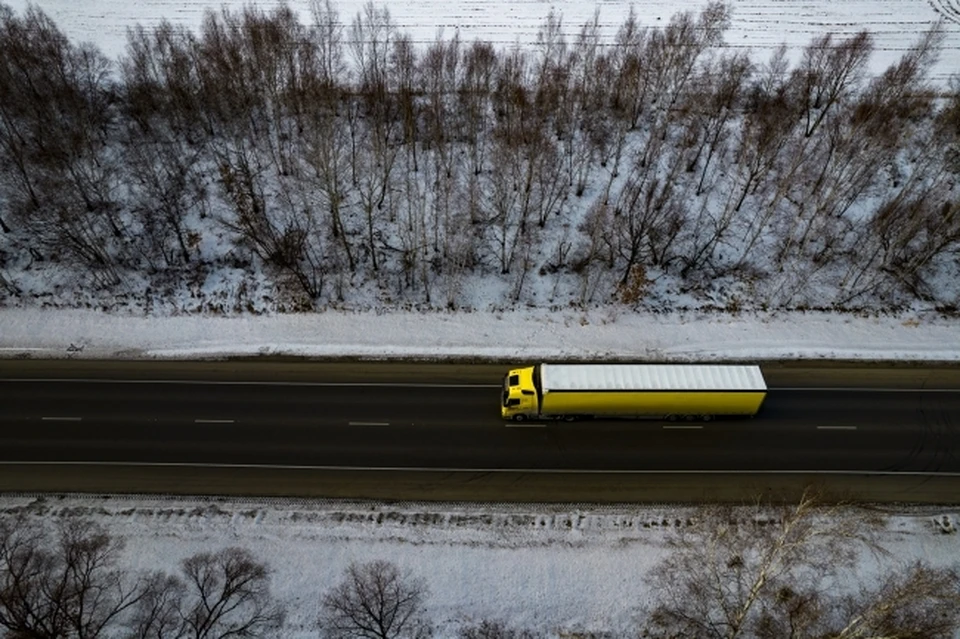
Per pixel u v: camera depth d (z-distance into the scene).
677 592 40.28
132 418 50.72
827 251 64.88
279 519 44.16
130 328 58.44
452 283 61.28
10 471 46.88
